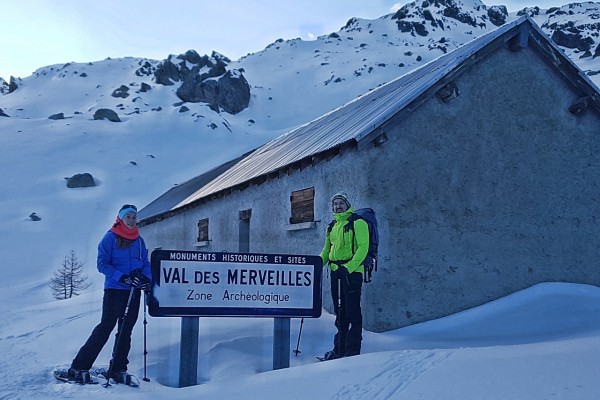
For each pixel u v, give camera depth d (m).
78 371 5.52
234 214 13.53
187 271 5.87
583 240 10.25
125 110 106.06
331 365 5.50
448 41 173.88
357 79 138.12
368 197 8.66
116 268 5.65
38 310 13.41
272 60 168.12
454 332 8.22
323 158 9.61
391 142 8.91
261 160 14.27
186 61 125.25
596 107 10.47
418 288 8.83
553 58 10.12
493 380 4.38
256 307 6.07
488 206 9.52
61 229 44.00
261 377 5.45
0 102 139.12
